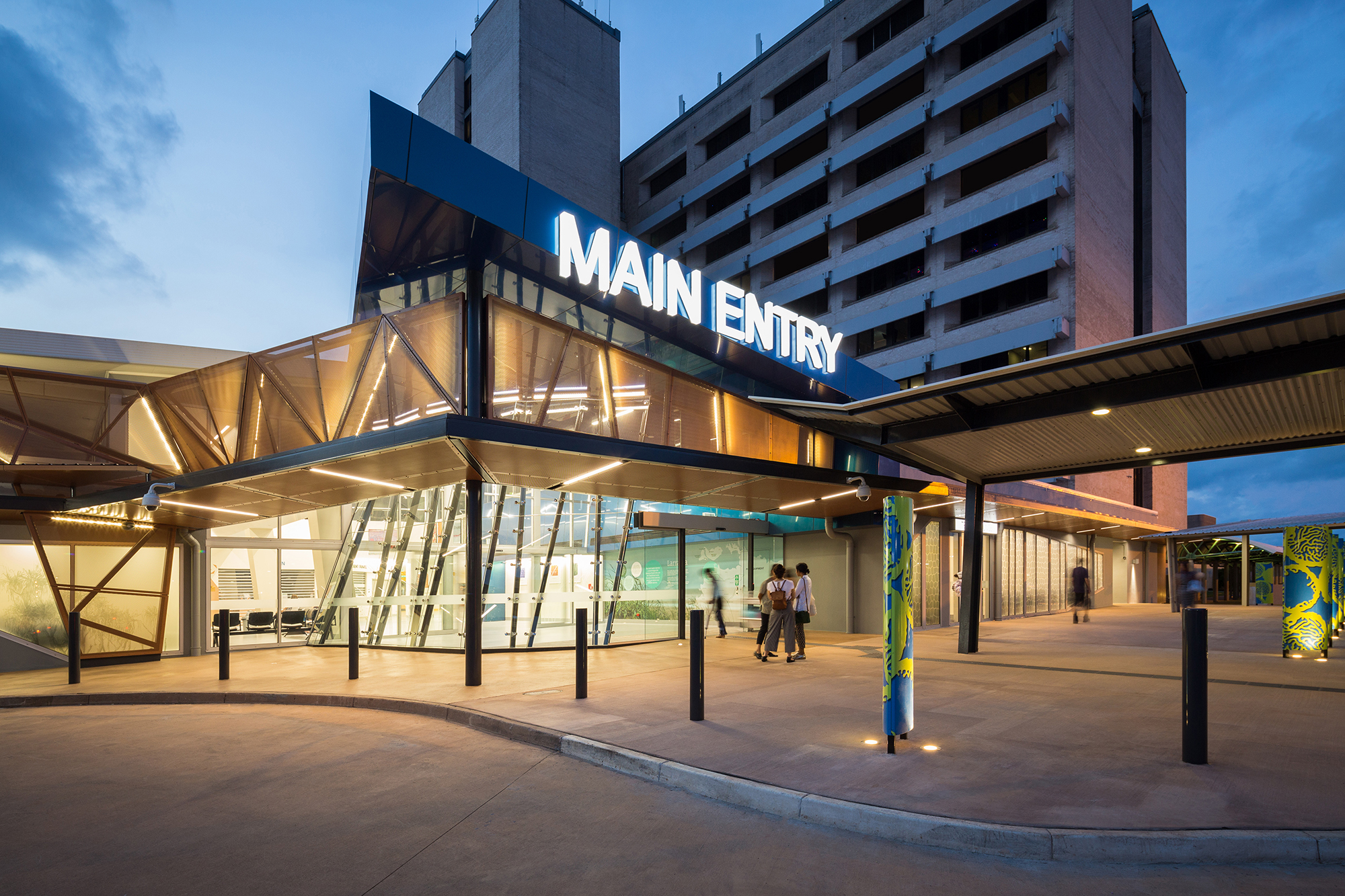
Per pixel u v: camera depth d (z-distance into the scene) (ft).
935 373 116.78
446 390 34.19
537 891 13.11
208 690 34.58
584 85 155.94
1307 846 14.10
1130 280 117.08
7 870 14.30
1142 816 15.37
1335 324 23.49
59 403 45.29
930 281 116.98
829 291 133.49
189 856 14.93
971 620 44.88
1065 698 29.04
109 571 47.80
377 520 55.47
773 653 44.29
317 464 32.86
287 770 21.45
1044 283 104.94
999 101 111.14
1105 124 111.14
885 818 15.65
